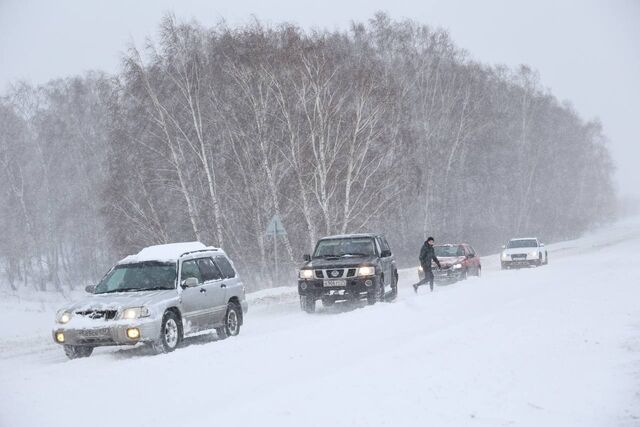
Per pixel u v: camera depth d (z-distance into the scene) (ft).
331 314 119.75
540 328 79.87
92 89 351.87
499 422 44.83
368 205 239.30
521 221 447.83
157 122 225.35
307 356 70.64
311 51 226.79
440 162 333.21
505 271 196.13
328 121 226.58
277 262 228.22
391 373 59.26
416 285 147.64
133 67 224.74
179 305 84.28
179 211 236.84
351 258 124.36
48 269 360.89
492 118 374.02
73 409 51.96
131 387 58.70
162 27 230.07
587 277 147.64
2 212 325.01
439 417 46.01
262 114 227.61
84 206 335.06
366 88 231.91
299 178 220.02
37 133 347.77
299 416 46.83
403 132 262.47
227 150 236.43
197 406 51.52
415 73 325.62
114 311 78.43
